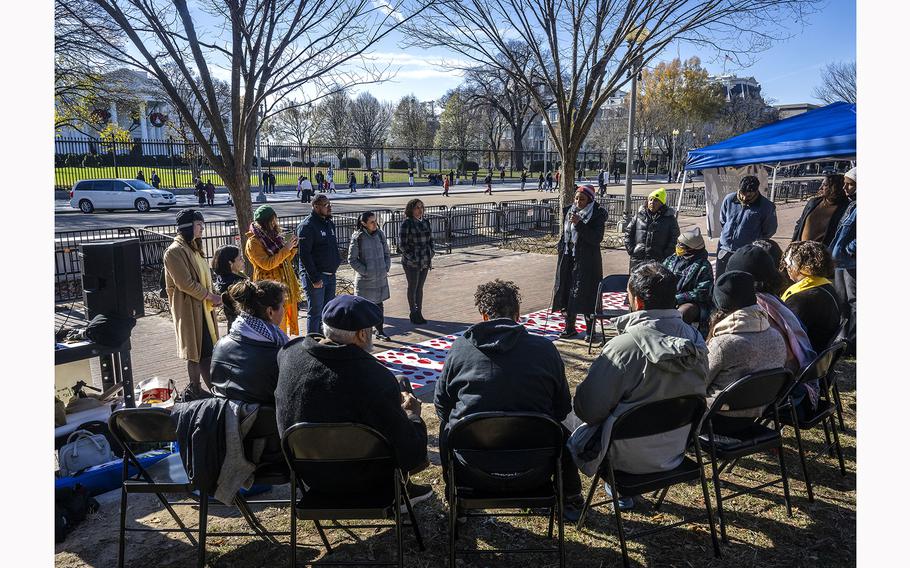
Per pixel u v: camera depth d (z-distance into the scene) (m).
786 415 3.53
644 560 2.92
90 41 7.90
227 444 2.74
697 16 9.57
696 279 4.99
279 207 29.66
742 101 63.22
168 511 3.34
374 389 2.53
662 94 53.19
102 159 38.34
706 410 2.91
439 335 7.25
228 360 2.88
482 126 73.62
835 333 3.88
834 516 3.26
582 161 64.25
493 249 14.91
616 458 2.77
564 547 2.96
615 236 16.39
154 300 9.14
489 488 2.69
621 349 2.74
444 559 2.95
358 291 6.89
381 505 2.61
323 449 2.54
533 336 2.79
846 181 5.63
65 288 10.05
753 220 6.46
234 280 4.99
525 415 2.51
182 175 43.62
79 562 2.98
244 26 7.05
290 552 2.77
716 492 3.00
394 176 65.75
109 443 3.96
